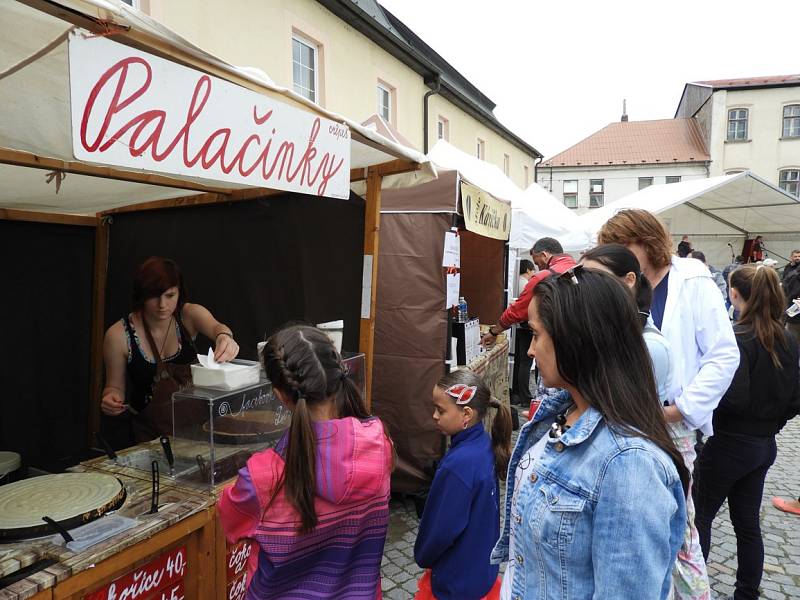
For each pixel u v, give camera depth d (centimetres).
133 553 134
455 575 176
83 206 350
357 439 120
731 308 740
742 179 793
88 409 385
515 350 613
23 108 145
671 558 91
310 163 172
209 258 344
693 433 189
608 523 84
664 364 167
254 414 179
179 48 125
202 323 268
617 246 166
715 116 2502
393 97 873
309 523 113
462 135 1214
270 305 323
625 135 2927
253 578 123
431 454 348
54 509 136
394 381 353
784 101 2402
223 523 122
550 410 114
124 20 110
